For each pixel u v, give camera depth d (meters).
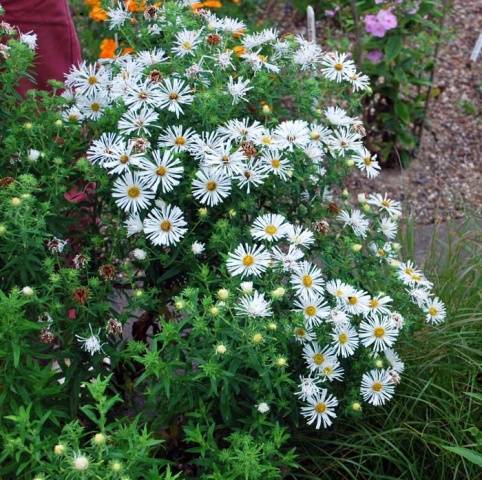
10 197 0.62
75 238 0.71
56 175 0.66
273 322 0.59
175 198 0.66
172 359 0.58
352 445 0.69
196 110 0.66
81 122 0.71
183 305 0.58
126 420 0.65
